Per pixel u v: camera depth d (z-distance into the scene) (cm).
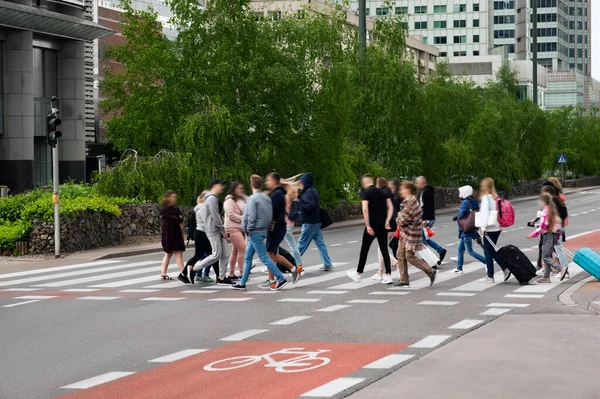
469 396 909
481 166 7706
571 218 4800
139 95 6116
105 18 10256
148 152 5662
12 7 6212
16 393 996
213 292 1955
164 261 2238
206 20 4731
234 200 2156
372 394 932
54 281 2267
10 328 1498
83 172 7162
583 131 11462
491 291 1864
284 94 4609
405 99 5966
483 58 18600
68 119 7069
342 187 5009
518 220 4756
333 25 5447
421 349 1199
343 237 3809
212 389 986
